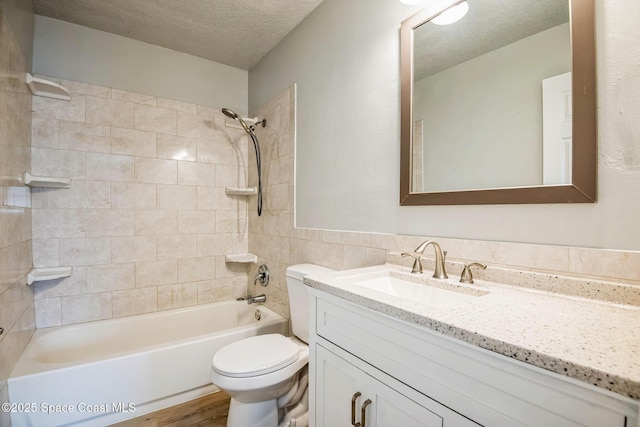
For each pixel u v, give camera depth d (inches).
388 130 55.1
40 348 69.7
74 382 58.6
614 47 30.7
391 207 54.6
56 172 77.6
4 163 52.5
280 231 87.4
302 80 78.5
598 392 17.9
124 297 87.0
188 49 93.7
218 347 73.5
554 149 34.9
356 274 45.8
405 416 29.1
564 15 34.4
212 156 101.2
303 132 78.0
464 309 28.7
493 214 40.8
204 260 99.7
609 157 31.1
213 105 101.5
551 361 19.2
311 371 43.6
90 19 78.4
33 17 73.4
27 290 68.2
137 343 84.9
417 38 49.9
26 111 68.0
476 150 42.6
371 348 33.3
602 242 31.7
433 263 47.0
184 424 62.7
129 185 87.6
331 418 39.6
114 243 85.6
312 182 74.6
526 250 37.3
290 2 72.0
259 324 80.4
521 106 38.1
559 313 27.7
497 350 21.6
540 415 20.2
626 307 29.3
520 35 38.4
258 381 51.3
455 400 24.9
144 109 89.7
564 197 33.9
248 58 99.3
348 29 63.9
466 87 43.8
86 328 79.0
